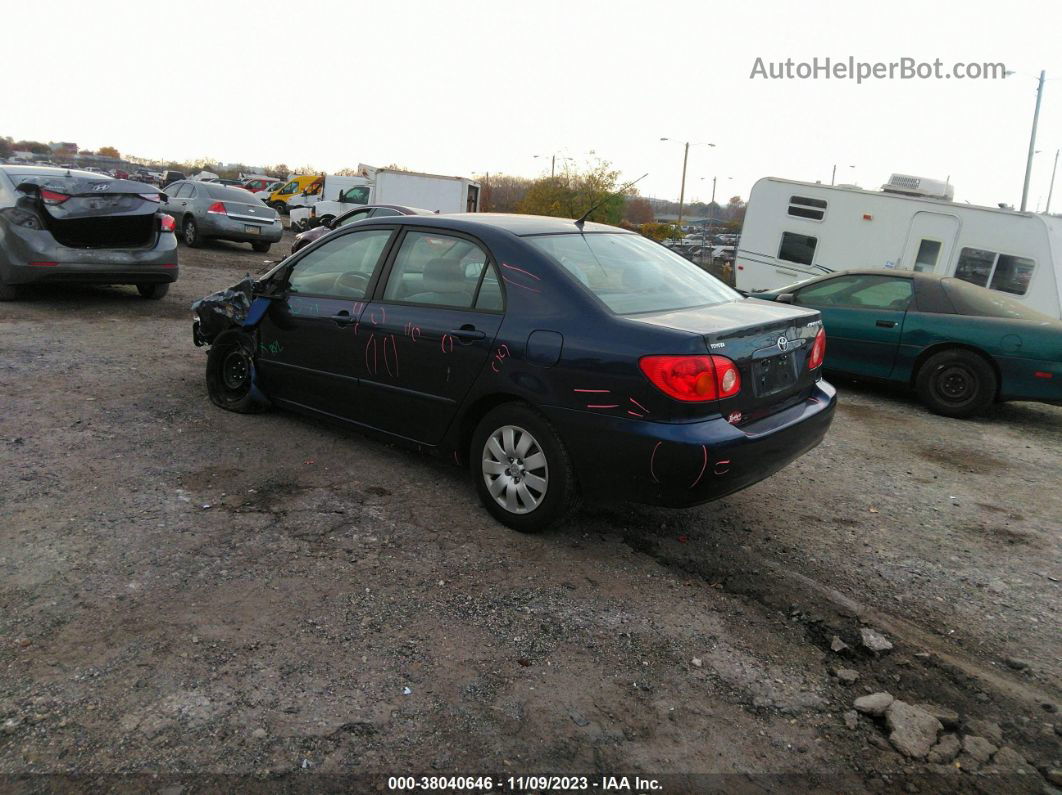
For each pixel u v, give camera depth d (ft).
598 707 8.91
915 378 25.26
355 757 7.88
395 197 82.28
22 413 17.21
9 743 7.75
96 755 7.67
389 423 14.79
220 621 10.01
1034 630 11.18
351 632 9.97
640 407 11.12
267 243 59.21
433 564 11.87
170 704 8.44
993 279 36.83
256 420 18.03
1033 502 16.62
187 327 28.02
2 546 11.48
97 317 28.32
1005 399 23.54
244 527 12.65
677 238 132.05
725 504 15.19
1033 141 78.89
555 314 12.14
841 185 41.45
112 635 9.57
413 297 14.24
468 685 9.11
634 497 11.63
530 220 14.60
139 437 16.33
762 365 12.08
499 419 12.83
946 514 15.56
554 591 11.32
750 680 9.62
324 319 15.53
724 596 11.60
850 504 15.75
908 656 10.32
